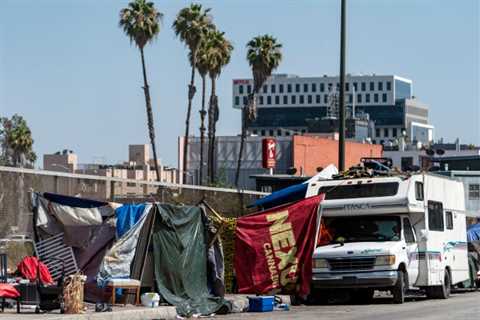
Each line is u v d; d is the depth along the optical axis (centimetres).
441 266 3975
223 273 3350
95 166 12769
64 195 3089
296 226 3597
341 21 4275
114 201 3488
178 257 3203
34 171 2983
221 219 3431
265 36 10794
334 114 17688
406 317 2870
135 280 3069
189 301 3177
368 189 3672
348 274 3544
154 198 3812
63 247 3078
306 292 3569
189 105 10344
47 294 2702
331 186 3738
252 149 12431
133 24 9694
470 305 3491
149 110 10012
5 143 11825
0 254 2791
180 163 13412
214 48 10362
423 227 3788
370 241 3634
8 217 2961
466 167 11650
